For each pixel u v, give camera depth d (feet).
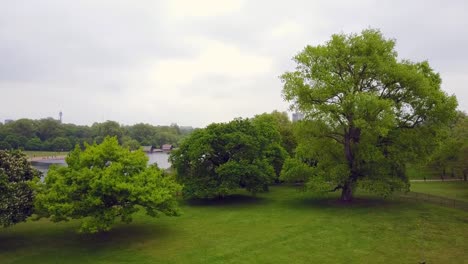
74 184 76.48
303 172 124.67
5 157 79.00
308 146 124.26
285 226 93.35
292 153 186.39
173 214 86.99
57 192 75.10
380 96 116.57
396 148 114.52
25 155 84.43
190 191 125.80
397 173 119.75
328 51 115.14
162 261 68.80
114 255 72.08
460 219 98.43
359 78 116.26
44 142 471.62
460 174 172.96
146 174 86.28
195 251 74.38
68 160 84.12
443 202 116.57
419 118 114.52
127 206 81.15
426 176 189.16
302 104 117.80
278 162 161.68
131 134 614.34
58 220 76.07
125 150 88.89
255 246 77.51
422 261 68.28
